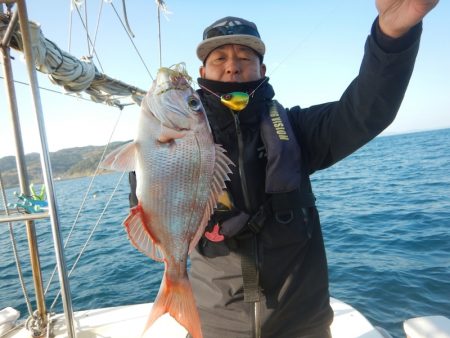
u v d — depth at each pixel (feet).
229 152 2.45
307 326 2.27
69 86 4.25
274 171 2.26
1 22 2.93
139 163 2.11
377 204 13.48
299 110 2.72
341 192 17.78
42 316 3.59
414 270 6.41
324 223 10.93
